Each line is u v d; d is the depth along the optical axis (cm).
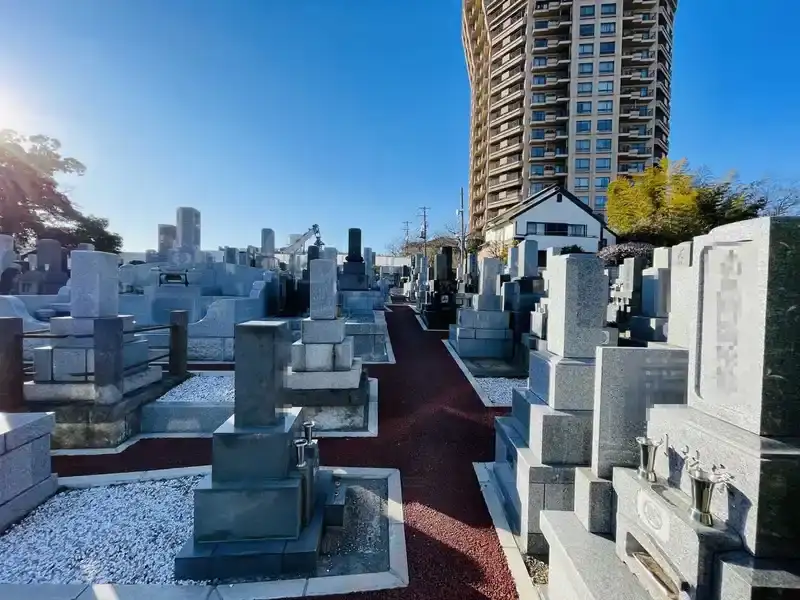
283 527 286
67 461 445
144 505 360
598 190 3956
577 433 306
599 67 3925
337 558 294
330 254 1256
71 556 291
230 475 291
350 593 258
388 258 4506
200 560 267
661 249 852
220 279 1184
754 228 179
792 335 170
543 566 293
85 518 339
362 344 936
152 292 948
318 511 325
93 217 2534
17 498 336
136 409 525
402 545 307
